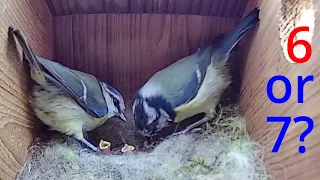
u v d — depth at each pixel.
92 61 0.19
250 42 0.16
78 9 0.18
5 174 0.13
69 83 0.16
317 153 0.10
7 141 0.13
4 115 0.13
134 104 0.19
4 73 0.13
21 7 0.14
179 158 0.16
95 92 0.17
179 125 0.19
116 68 0.19
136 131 0.19
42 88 0.16
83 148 0.17
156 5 0.17
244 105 0.17
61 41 0.18
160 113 0.18
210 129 0.18
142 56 0.19
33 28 0.16
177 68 0.18
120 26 0.18
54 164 0.16
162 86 0.18
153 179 0.15
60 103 0.16
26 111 0.15
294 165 0.12
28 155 0.15
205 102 0.18
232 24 0.18
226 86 0.18
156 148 0.17
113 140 0.19
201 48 0.18
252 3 0.16
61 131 0.17
